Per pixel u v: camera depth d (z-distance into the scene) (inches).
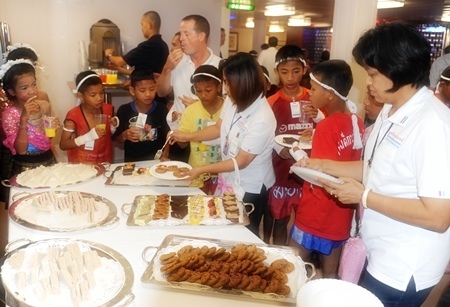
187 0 204.5
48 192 75.1
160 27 201.8
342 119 79.6
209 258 56.3
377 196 51.9
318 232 86.0
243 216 71.0
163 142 116.0
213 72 96.9
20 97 98.3
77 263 51.5
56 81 186.4
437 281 54.3
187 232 66.0
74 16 184.1
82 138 100.1
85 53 186.4
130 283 49.1
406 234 51.8
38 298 45.8
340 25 132.0
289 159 104.0
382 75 49.6
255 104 83.5
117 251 58.2
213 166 83.0
